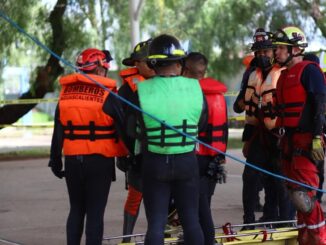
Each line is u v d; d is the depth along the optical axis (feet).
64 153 33.73
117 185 71.10
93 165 33.04
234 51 133.90
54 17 116.67
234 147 126.72
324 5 129.39
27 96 121.39
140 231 45.55
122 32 124.06
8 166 97.09
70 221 33.83
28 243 43.24
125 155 34.04
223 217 51.31
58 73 120.06
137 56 35.63
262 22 130.82
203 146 33.37
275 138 39.93
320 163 37.60
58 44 117.50
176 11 134.21
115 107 32.73
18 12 109.60
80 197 34.09
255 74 40.83
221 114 33.76
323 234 34.63
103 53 34.55
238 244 34.99
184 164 29.91
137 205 38.65
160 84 30.07
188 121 29.89
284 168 35.50
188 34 131.85
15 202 61.31
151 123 29.73
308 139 34.24
